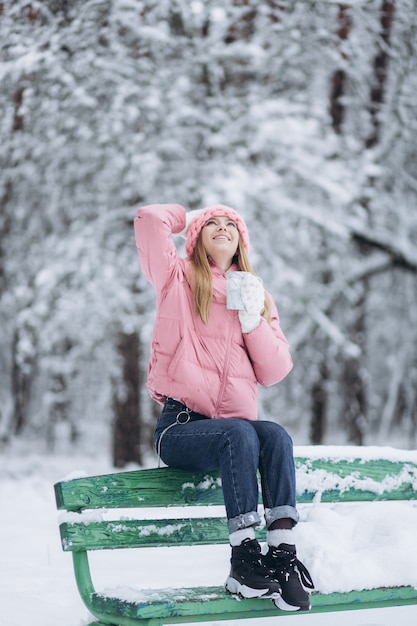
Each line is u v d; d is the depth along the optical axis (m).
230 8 12.15
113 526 3.22
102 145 12.72
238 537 3.04
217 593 3.07
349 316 17.48
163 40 11.92
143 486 3.29
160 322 3.52
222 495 3.43
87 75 12.25
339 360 18.41
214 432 3.21
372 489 3.77
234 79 13.05
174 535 3.34
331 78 13.74
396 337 19.97
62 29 11.69
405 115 13.84
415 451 3.95
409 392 19.83
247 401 3.50
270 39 12.60
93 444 21.98
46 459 17.94
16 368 19.53
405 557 3.37
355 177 13.36
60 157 13.05
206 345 3.50
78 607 4.28
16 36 11.52
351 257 15.34
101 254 13.02
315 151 12.96
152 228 3.59
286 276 12.66
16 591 4.76
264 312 3.74
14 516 9.02
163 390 3.50
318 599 3.15
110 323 13.59
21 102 12.41
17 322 13.72
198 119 12.45
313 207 13.19
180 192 12.60
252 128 12.56
